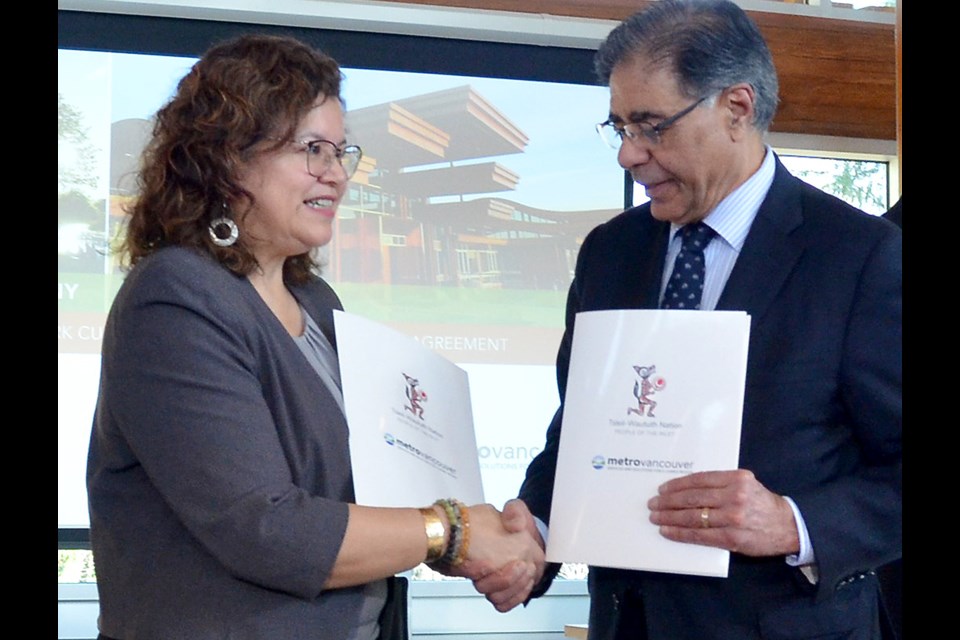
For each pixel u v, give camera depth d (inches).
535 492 80.1
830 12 151.9
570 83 145.7
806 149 151.5
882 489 66.1
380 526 64.3
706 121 70.4
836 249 69.1
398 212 141.4
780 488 66.9
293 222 67.5
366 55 140.3
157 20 133.9
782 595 67.2
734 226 72.6
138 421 62.5
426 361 75.0
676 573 69.9
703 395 67.1
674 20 71.3
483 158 143.6
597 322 70.7
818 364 67.3
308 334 72.0
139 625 63.2
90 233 132.2
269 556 61.2
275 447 63.6
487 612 142.1
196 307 63.2
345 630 65.5
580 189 145.7
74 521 129.9
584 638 124.3
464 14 138.1
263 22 135.8
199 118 66.1
